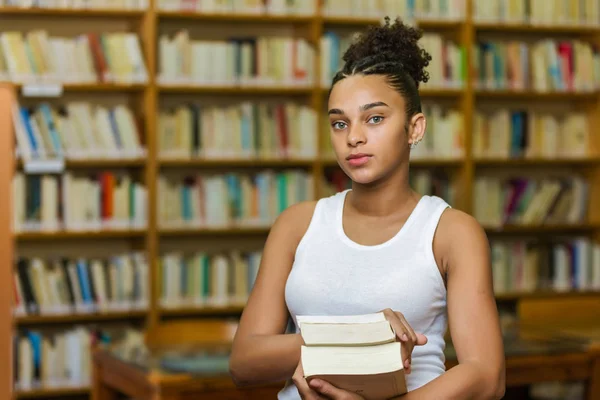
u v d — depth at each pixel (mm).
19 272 5648
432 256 1527
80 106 5734
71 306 5750
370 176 1526
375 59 1561
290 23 6449
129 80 5781
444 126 6422
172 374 3395
